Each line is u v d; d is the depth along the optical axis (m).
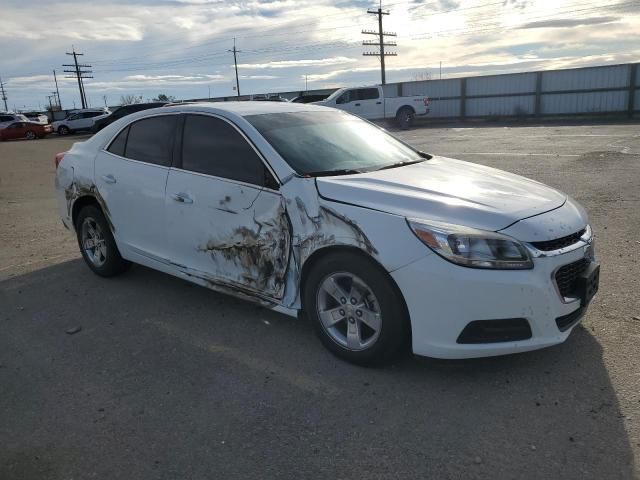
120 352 3.88
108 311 4.62
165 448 2.83
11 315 4.63
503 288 2.99
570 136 17.75
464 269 3.01
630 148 13.27
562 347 3.65
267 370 3.55
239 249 3.96
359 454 2.72
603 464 2.57
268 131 4.04
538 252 3.07
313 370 3.53
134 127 4.89
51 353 3.92
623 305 4.23
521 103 28.61
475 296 3.01
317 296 3.60
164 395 3.31
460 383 3.30
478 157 13.18
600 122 24.45
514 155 13.17
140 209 4.69
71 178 5.40
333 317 3.60
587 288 3.31
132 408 3.20
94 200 5.25
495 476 2.54
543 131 20.81
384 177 3.71
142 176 4.65
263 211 3.77
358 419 3.00
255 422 3.01
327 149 4.10
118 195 4.88
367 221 3.25
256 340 3.98
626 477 2.49
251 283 3.95
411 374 3.42
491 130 23.19
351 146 4.28
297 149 3.95
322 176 3.71
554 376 3.33
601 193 8.21
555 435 2.79
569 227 3.29
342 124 4.62
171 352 3.85
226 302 4.71
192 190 4.23
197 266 4.34
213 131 4.22
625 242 5.80
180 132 4.45
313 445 2.80
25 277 5.60
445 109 31.09
